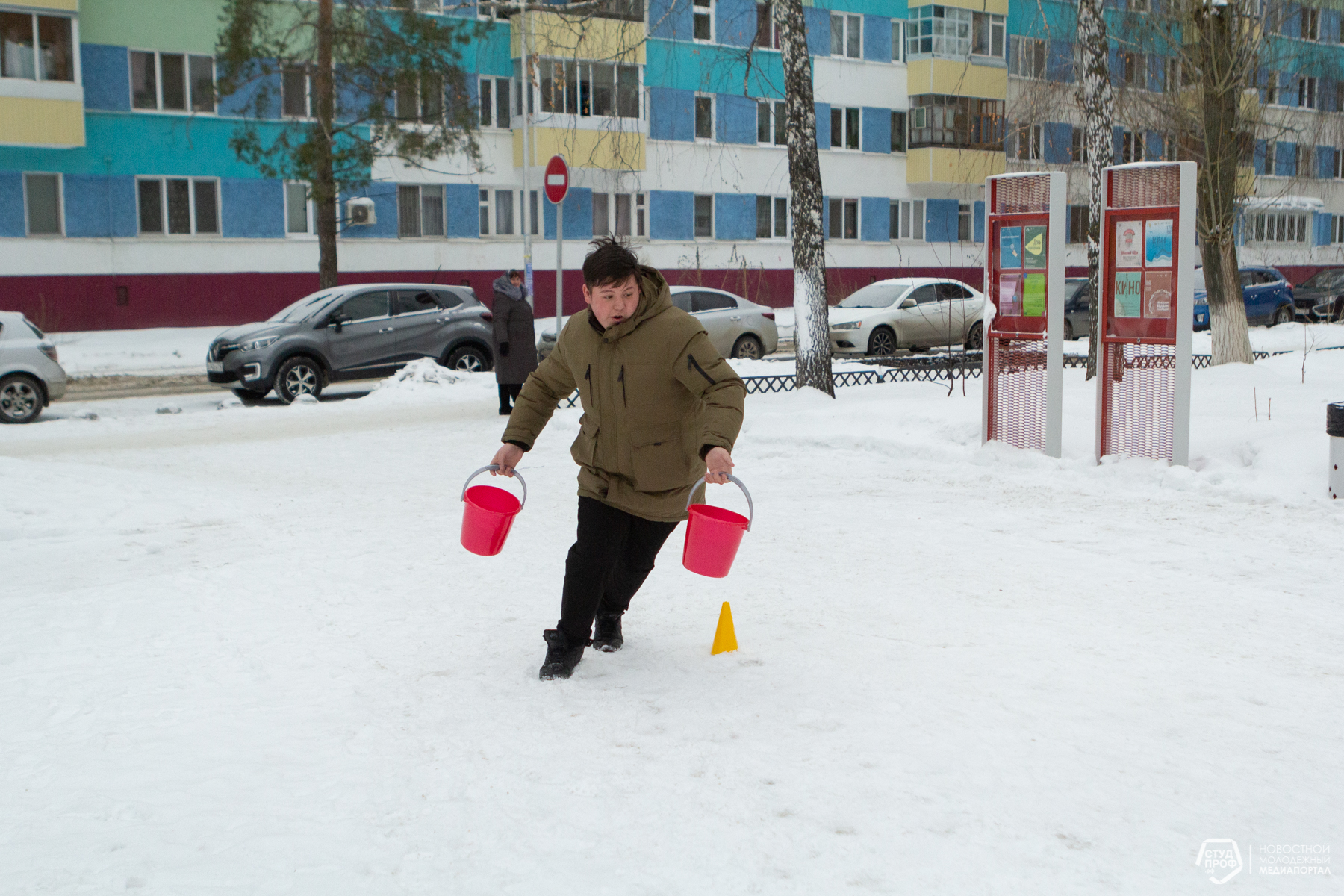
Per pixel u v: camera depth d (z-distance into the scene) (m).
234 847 3.09
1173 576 6.14
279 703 4.29
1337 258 49.62
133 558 7.02
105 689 4.46
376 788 3.48
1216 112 16.62
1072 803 3.30
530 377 4.71
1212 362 17.16
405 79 26.42
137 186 30.66
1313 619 5.27
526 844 3.09
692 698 4.26
